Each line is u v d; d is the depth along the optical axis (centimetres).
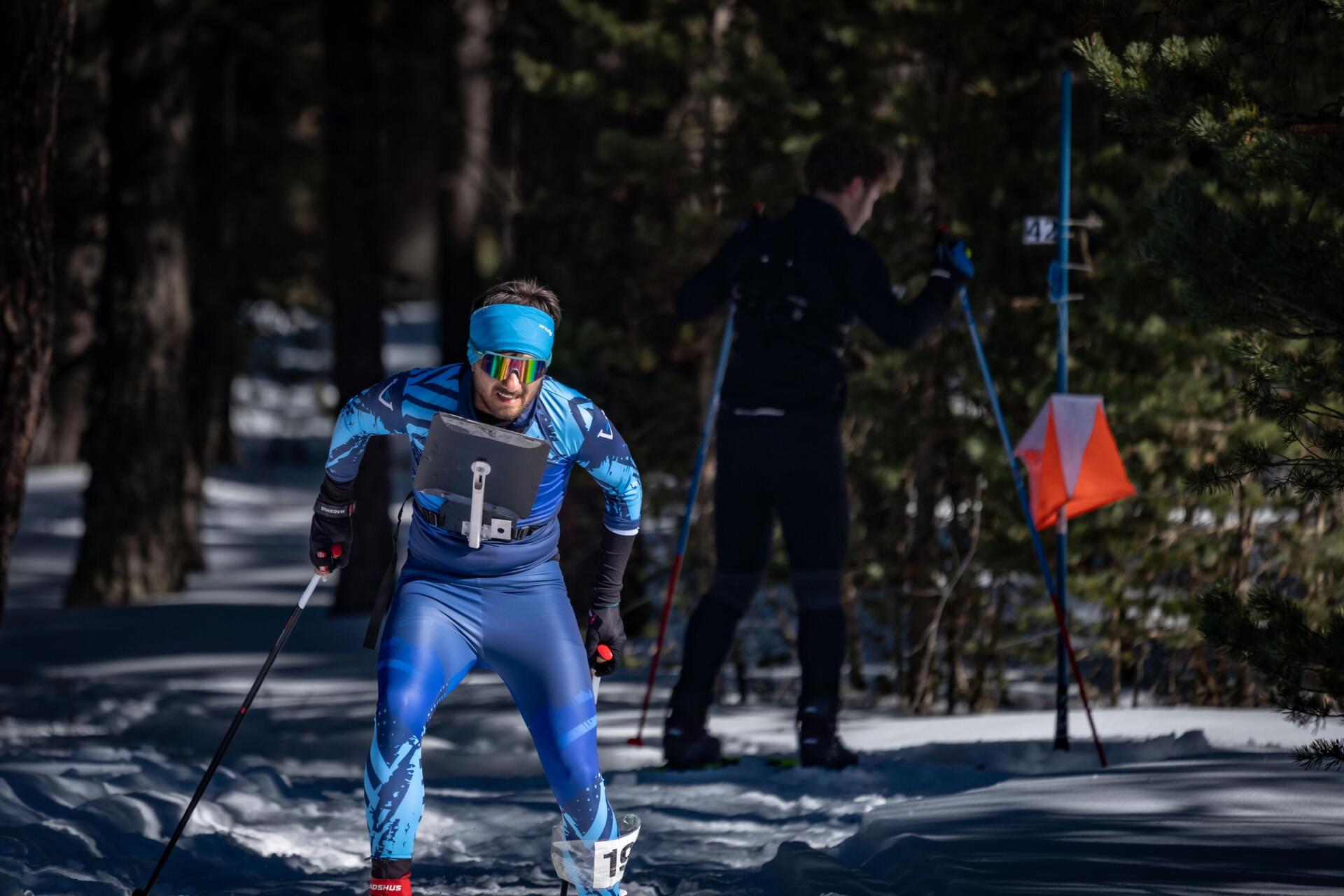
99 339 6700
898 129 3578
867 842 1678
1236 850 1460
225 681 4088
